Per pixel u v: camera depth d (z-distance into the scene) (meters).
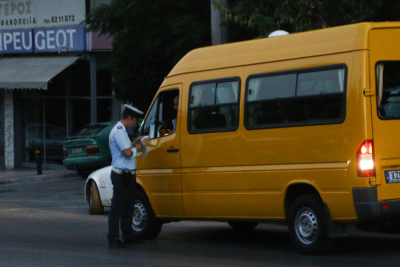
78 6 29.03
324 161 9.02
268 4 16.27
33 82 28.12
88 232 12.97
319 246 9.22
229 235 12.39
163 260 9.62
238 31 18.09
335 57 9.02
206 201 10.68
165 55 21.61
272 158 9.67
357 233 12.09
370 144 8.63
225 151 10.34
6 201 20.22
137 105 24.19
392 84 8.98
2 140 32.81
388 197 8.75
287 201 9.66
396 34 9.05
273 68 9.78
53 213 16.67
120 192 11.01
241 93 10.17
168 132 11.58
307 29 15.47
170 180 11.27
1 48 31.33
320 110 9.12
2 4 31.25
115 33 21.12
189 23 19.81
